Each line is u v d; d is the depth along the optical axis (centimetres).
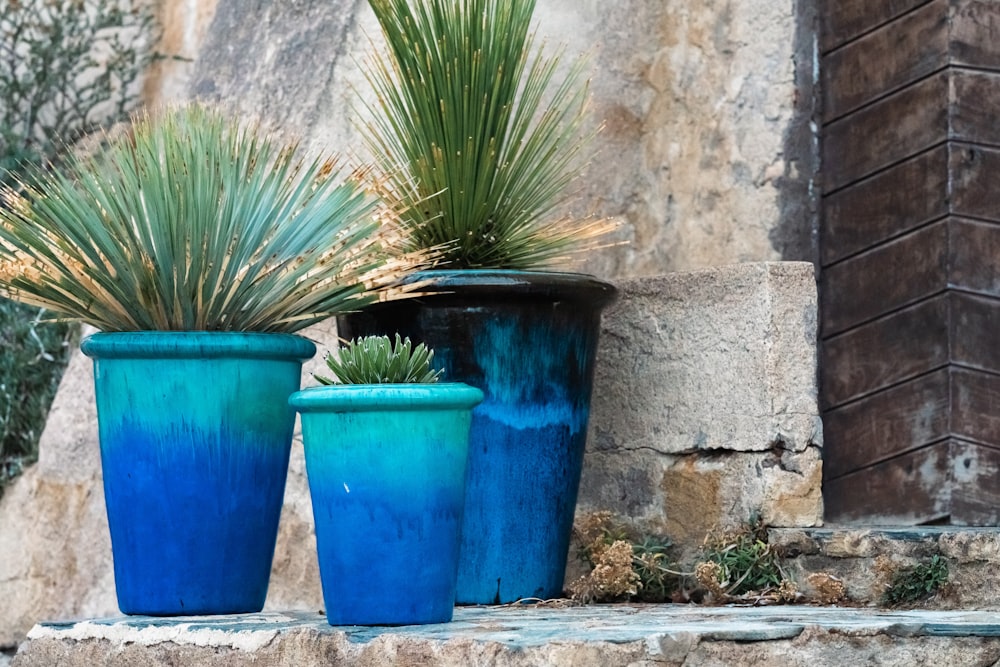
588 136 425
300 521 442
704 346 389
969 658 278
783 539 364
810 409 377
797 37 430
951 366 397
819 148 429
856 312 418
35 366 641
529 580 359
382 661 265
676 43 457
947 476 395
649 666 253
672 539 392
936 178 404
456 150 369
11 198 349
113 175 335
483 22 370
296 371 344
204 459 325
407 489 291
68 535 512
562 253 391
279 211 345
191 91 538
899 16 414
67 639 323
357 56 470
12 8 723
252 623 304
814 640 269
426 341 356
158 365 324
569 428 364
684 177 449
